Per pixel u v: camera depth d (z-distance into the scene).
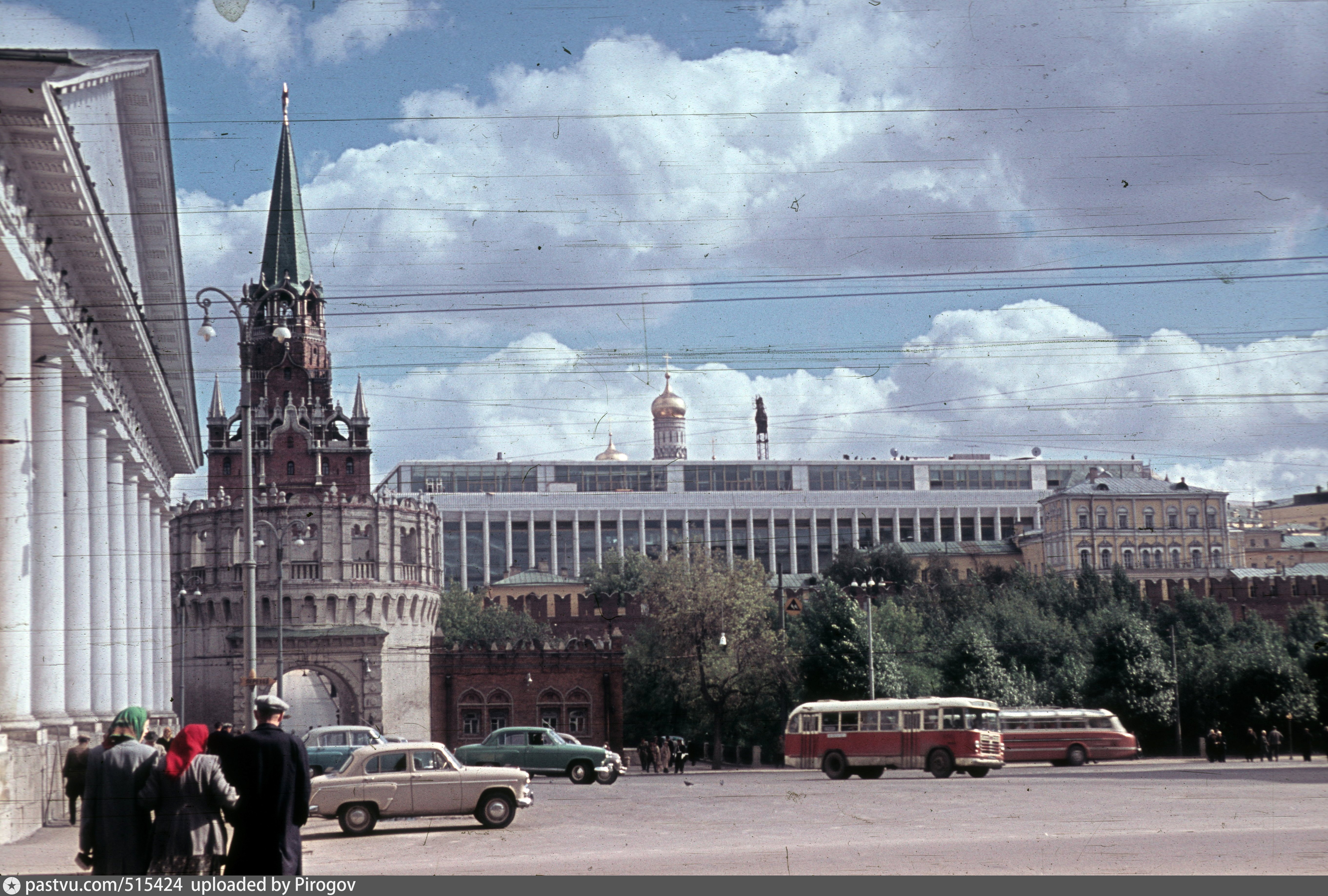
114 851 17.55
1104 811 40.22
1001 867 24.81
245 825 16.84
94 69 38.62
